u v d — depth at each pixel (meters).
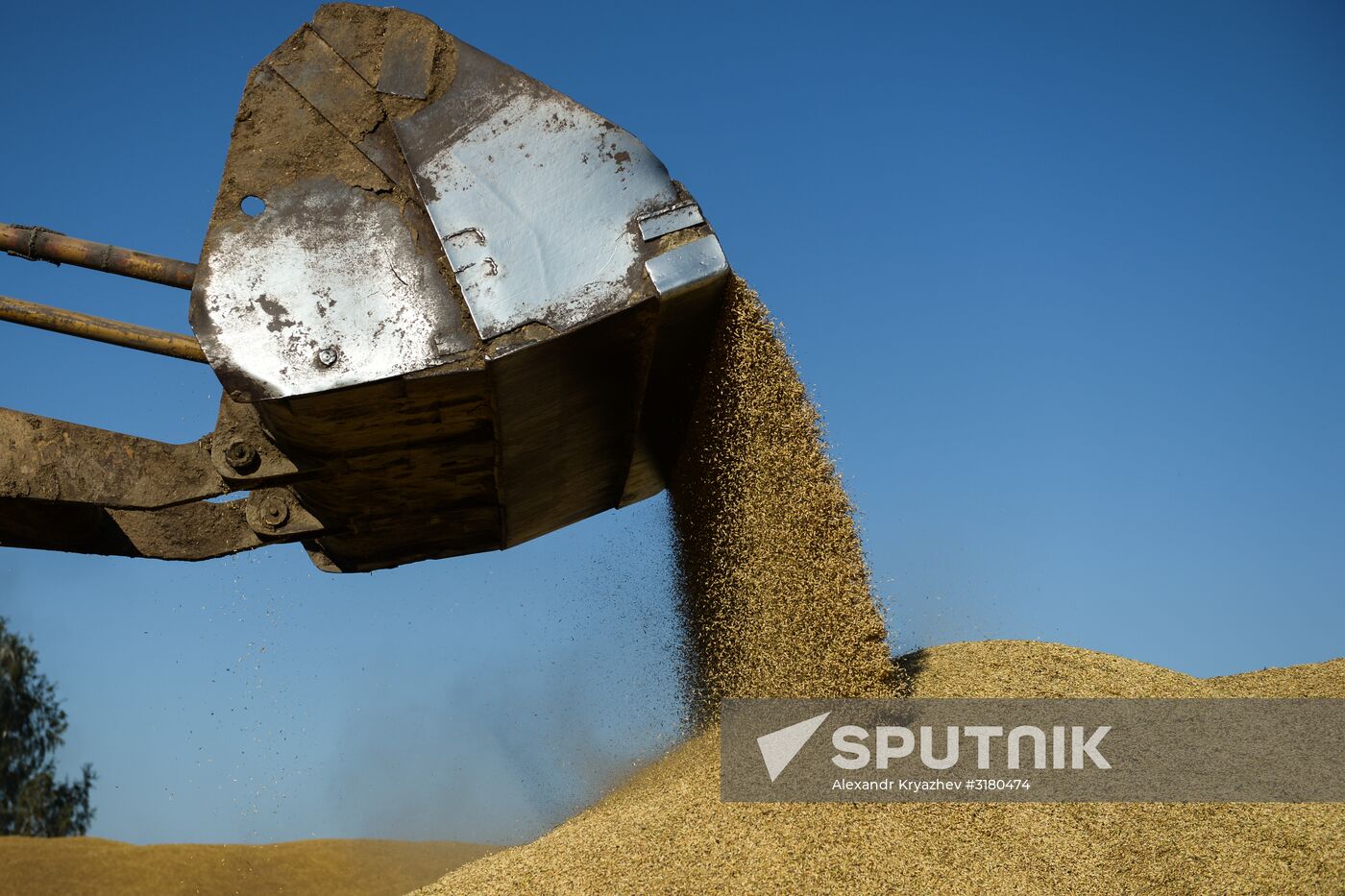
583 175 4.55
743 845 4.40
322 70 4.60
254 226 4.45
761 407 4.99
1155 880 4.09
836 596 4.99
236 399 4.33
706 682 6.08
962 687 5.46
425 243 4.46
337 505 5.34
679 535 6.32
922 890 4.07
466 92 4.60
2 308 4.86
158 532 5.61
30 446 4.82
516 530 5.98
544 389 4.66
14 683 18.45
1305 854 4.19
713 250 4.55
